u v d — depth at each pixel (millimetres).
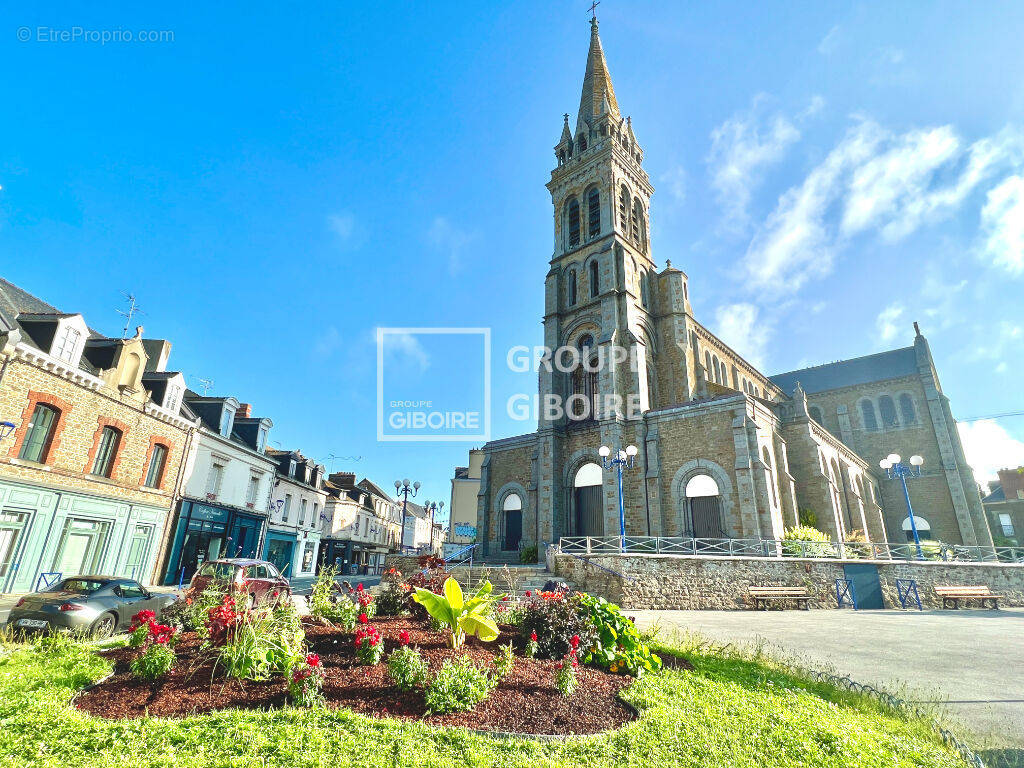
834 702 6770
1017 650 10367
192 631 7805
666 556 17531
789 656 9578
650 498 23422
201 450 24234
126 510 19703
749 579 17875
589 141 36062
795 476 26219
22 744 4062
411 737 4590
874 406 43062
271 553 31672
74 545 17562
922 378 41594
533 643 7539
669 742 4949
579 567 18047
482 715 5406
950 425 39656
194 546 23875
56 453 16797
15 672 5918
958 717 6422
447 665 5812
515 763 4285
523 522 28578
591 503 26469
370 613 7867
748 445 21547
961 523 37062
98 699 5355
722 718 5652
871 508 33500
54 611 9523
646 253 33938
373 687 5863
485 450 32438
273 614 6867
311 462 37094
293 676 5402
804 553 19812
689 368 30031
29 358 15852
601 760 4523
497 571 18875
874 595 18391
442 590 10242
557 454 27844
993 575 19734
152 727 4508
